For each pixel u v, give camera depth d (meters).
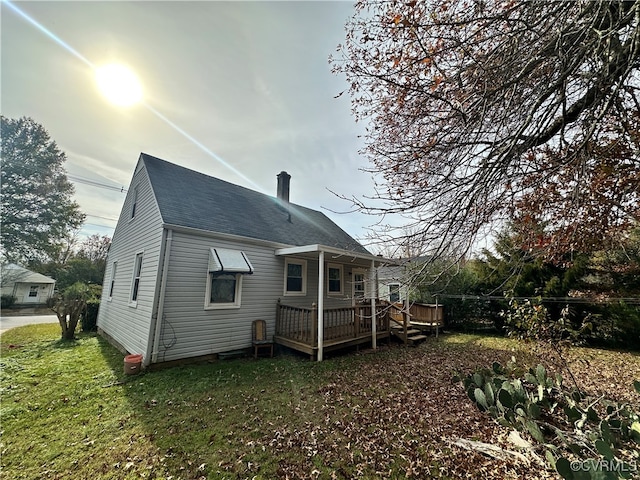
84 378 6.12
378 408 4.89
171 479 3.07
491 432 4.12
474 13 2.64
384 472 3.23
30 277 29.95
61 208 26.81
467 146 2.98
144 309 7.33
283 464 3.34
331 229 14.46
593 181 3.26
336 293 11.51
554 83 2.55
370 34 3.19
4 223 24.80
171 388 5.59
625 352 9.69
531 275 11.98
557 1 2.32
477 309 13.75
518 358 6.47
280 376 6.46
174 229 7.25
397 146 3.39
